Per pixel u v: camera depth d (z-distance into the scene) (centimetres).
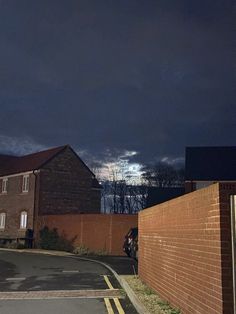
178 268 953
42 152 4444
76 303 1148
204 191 760
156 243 1232
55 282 1577
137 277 1602
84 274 1833
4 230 4306
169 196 3597
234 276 650
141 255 1553
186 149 3616
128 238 2633
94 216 3312
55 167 4103
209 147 3597
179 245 948
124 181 7706
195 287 807
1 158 4809
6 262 2423
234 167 3344
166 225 1094
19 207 4159
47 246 3656
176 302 968
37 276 1770
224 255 662
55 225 3662
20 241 3919
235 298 646
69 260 2573
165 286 1092
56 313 1020
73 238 3447
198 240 794
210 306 711
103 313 1017
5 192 4400
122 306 1104
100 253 3119
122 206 7638
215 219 693
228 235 665
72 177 4184
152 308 987
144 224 1481
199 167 3397
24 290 1388
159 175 7475
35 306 1109
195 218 818
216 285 681
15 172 4259
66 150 4206
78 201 4181
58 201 4062
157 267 1209
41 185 3994
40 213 3944
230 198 673
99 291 1353
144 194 7562
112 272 1891
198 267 789
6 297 1251
